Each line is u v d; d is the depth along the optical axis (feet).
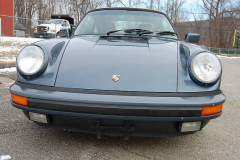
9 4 55.88
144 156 5.72
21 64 5.60
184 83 5.36
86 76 5.42
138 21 8.98
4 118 7.93
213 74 5.38
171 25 9.21
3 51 26.04
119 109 4.84
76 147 6.01
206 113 5.10
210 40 122.11
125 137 5.37
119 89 5.14
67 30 8.99
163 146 6.36
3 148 5.78
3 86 12.61
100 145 6.20
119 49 6.46
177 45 7.09
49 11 103.30
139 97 4.97
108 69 5.58
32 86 5.38
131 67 5.65
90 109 4.89
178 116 4.96
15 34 54.29
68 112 4.99
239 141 6.93
